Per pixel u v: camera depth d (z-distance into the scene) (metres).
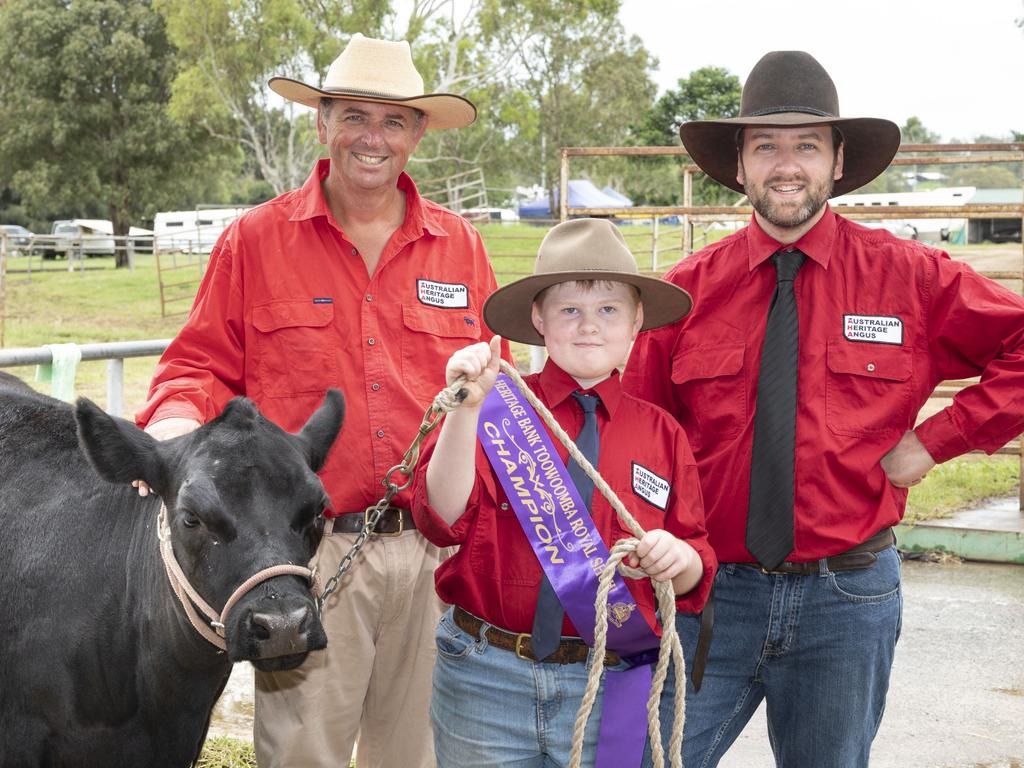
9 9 38.75
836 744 2.84
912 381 2.88
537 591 2.48
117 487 2.99
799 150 2.89
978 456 9.09
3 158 40.50
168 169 41.00
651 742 2.36
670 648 2.42
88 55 38.28
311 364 3.29
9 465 3.16
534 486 2.49
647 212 7.38
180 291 25.92
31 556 2.96
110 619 2.86
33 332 18.41
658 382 3.15
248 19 31.20
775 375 2.85
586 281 2.53
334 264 3.33
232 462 2.50
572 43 44.00
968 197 29.27
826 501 2.80
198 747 2.98
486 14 32.62
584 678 2.47
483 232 26.67
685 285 3.08
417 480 2.48
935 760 4.14
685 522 2.57
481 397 2.34
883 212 7.14
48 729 2.93
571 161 44.25
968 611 5.82
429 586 3.40
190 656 2.70
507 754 2.48
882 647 2.84
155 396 3.17
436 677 2.63
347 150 3.26
